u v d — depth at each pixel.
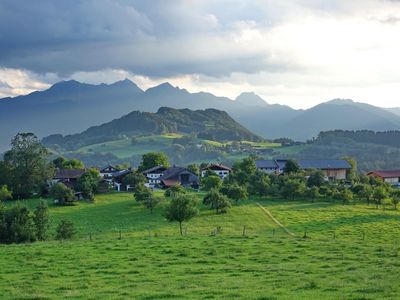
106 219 130.38
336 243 68.88
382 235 102.31
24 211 89.31
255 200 160.00
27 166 184.62
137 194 156.00
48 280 46.84
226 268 51.00
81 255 60.53
